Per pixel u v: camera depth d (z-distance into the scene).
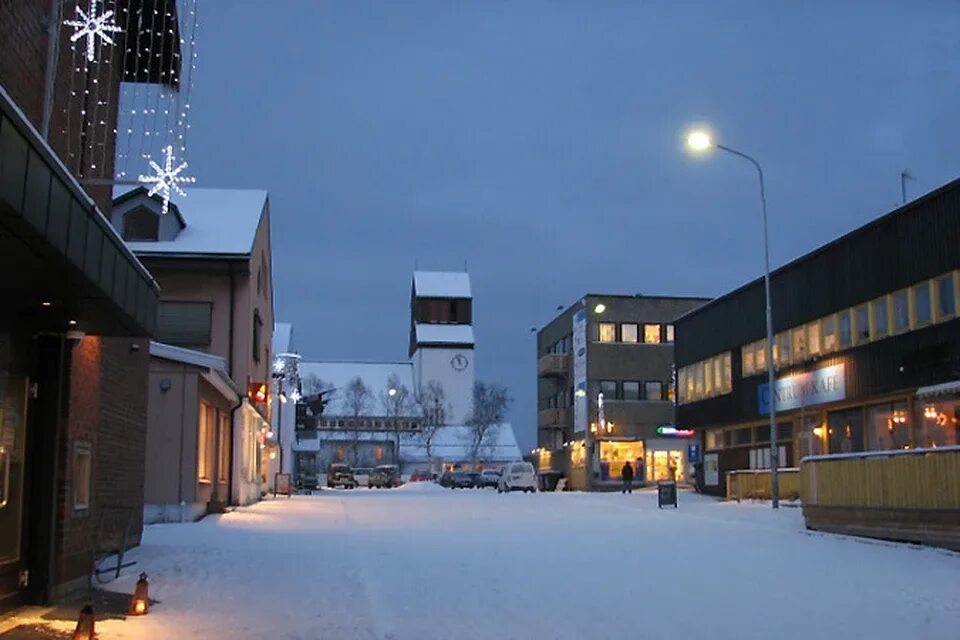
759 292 40.34
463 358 99.44
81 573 11.82
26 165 6.87
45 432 10.97
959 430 28.14
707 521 26.41
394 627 10.44
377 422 96.31
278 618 10.73
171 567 14.58
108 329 11.05
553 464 77.69
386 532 23.03
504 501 38.62
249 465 34.91
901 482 19.28
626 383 67.62
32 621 9.81
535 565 16.28
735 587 13.67
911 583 14.06
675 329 50.28
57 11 10.85
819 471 21.98
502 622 10.89
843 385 33.22
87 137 13.49
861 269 32.38
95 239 8.72
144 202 35.31
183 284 35.12
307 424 72.38
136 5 15.90
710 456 46.31
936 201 28.50
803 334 36.50
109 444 14.77
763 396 39.50
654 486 64.06
